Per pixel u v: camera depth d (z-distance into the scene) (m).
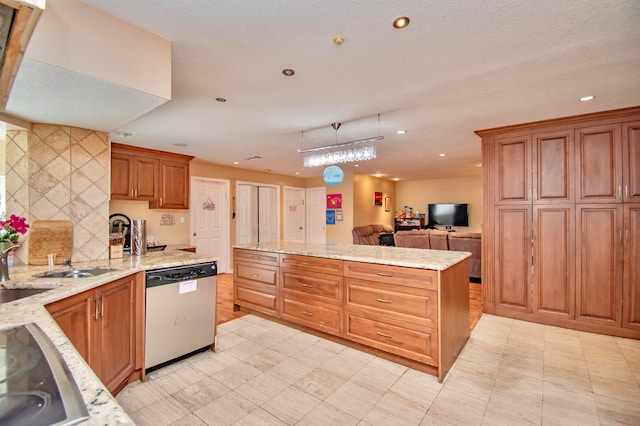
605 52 1.99
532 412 1.93
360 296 2.73
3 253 1.89
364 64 2.15
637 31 1.76
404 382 2.28
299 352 2.76
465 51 1.98
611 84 2.47
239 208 6.80
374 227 8.09
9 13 0.96
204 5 1.55
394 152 5.18
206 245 6.18
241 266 3.80
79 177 2.63
